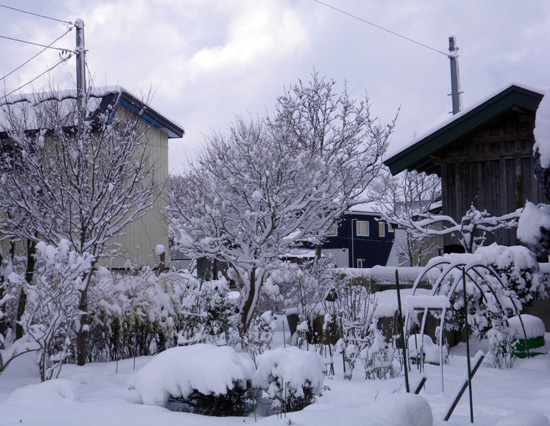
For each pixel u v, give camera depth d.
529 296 9.54
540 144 9.09
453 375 7.80
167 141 23.39
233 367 5.82
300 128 19.61
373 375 7.63
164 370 6.22
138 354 10.67
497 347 8.65
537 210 9.73
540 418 4.64
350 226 46.97
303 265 12.73
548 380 7.55
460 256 8.11
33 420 5.38
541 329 9.20
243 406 6.06
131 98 12.08
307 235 13.04
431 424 4.76
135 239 21.09
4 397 6.81
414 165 14.18
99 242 9.80
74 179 9.85
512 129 13.31
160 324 10.38
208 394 5.88
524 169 13.19
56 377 8.04
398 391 6.66
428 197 28.30
